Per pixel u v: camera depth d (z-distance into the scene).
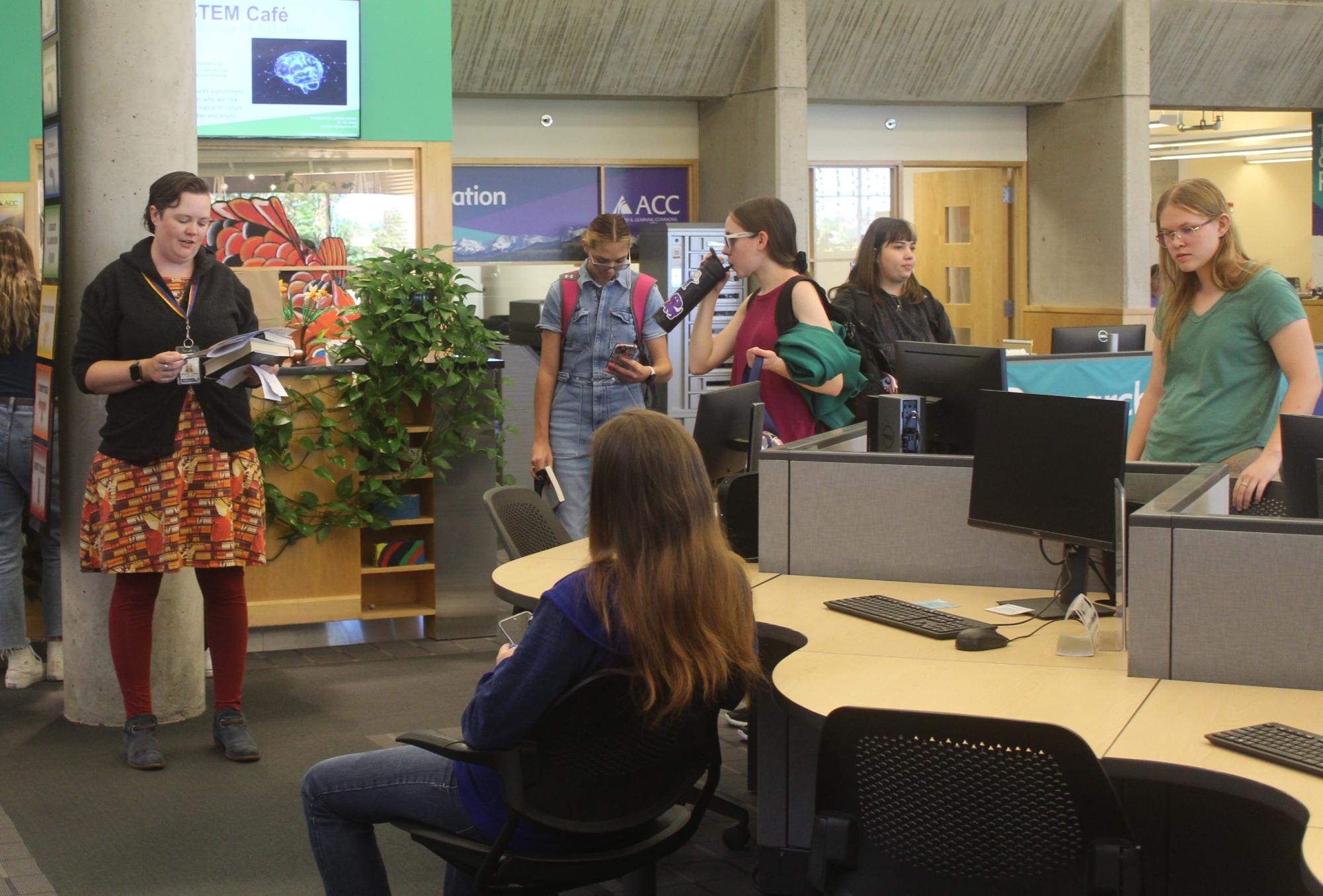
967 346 3.70
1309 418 3.04
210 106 7.25
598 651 2.23
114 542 3.98
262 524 4.17
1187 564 2.60
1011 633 2.93
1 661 5.21
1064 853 2.01
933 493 3.41
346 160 7.59
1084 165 11.80
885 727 2.06
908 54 10.91
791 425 4.31
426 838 2.47
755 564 3.66
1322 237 13.91
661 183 11.10
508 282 10.40
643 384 5.25
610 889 3.31
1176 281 3.84
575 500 5.22
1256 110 12.72
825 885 2.17
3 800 3.84
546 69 10.05
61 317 4.43
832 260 11.67
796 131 10.35
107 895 3.23
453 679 5.16
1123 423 2.89
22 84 7.04
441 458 5.68
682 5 9.98
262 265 7.50
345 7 7.41
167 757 4.21
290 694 4.94
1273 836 2.69
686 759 2.47
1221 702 2.46
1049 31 11.23
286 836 3.60
